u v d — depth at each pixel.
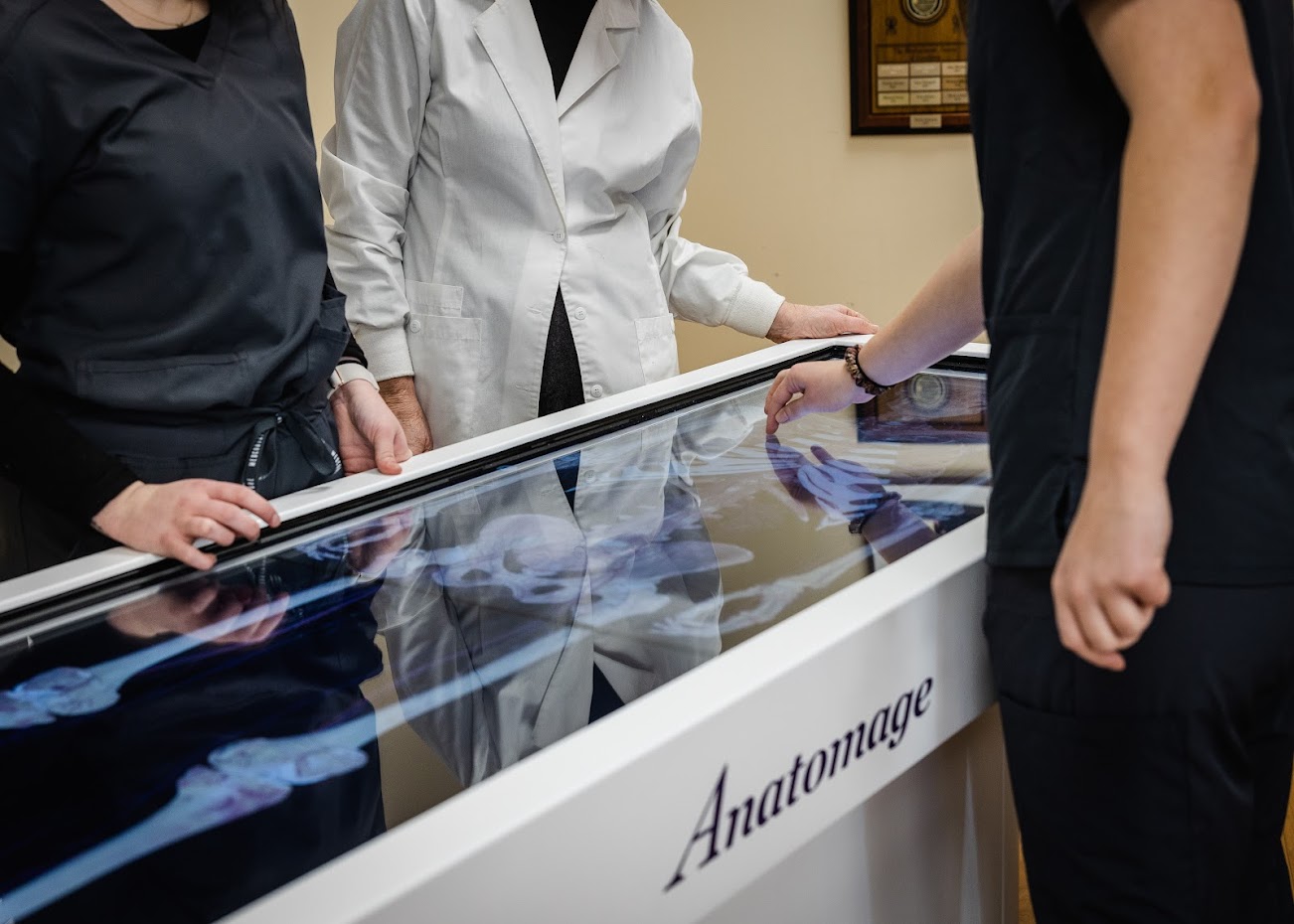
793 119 3.32
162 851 0.59
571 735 0.63
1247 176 0.62
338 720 0.71
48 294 1.13
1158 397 0.63
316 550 1.03
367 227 1.58
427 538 1.05
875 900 0.98
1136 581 0.63
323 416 1.33
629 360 1.67
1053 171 0.74
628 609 0.84
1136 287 0.63
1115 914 0.81
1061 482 0.75
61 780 0.66
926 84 3.15
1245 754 0.78
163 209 1.11
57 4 1.06
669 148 1.70
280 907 0.51
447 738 0.67
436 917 0.54
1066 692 0.78
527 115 1.55
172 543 0.99
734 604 0.84
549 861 0.58
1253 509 0.72
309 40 2.63
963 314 1.12
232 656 0.82
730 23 3.30
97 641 0.85
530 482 1.19
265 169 1.19
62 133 1.06
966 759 1.07
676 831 0.65
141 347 1.15
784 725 0.71
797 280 3.45
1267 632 0.74
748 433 1.34
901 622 0.80
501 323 1.59
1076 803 0.80
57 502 1.05
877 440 1.28
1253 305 0.71
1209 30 0.61
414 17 1.52
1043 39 0.72
